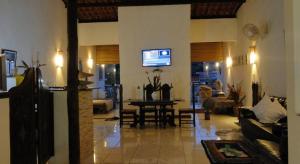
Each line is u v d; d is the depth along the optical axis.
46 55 8.24
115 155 4.99
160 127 7.76
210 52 12.81
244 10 9.69
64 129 4.11
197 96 13.55
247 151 2.83
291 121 1.26
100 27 11.02
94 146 5.68
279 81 6.54
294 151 1.24
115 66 13.99
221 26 10.91
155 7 9.57
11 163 2.98
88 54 12.41
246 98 9.55
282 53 6.32
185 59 9.48
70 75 4.01
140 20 9.60
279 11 6.46
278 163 2.65
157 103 7.64
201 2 9.52
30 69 3.14
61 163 4.11
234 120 8.70
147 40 9.58
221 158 2.58
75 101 4.02
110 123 8.66
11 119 2.99
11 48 6.11
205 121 8.59
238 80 10.69
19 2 6.55
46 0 8.30
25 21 6.84
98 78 13.96
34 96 3.10
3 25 5.79
